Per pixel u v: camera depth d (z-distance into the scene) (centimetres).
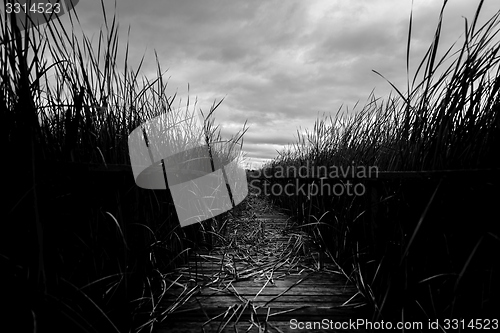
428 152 119
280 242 272
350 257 175
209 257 220
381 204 147
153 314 129
